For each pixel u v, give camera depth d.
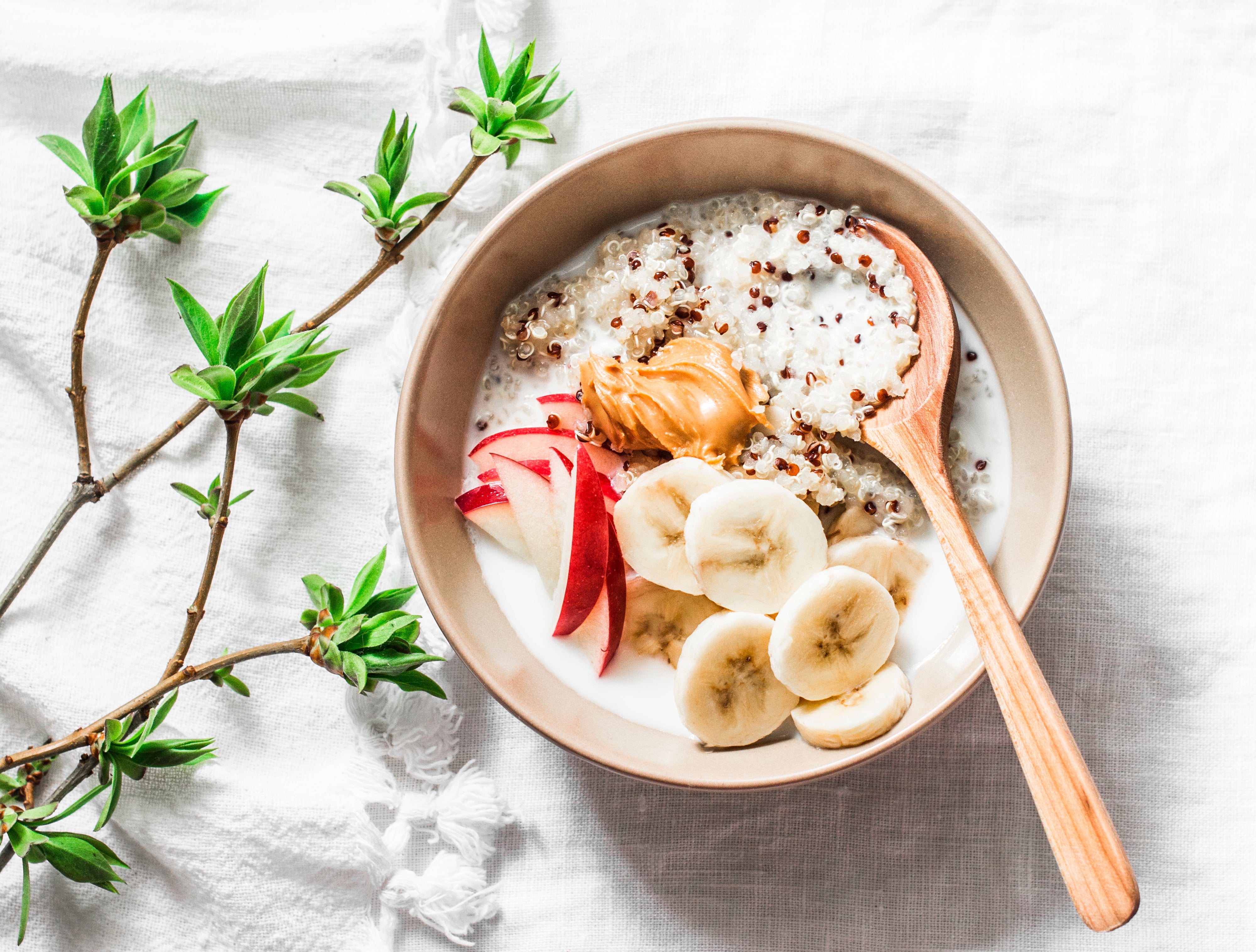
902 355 0.44
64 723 0.48
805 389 0.45
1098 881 0.40
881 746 0.41
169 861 0.48
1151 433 0.47
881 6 0.48
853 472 0.44
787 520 0.43
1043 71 0.48
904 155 0.48
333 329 0.49
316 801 0.47
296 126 0.49
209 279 0.49
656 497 0.44
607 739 0.44
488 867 0.48
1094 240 0.48
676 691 0.44
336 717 0.48
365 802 0.47
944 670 0.44
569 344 0.46
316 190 0.49
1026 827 0.47
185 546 0.49
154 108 0.47
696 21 0.49
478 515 0.46
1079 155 0.48
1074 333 0.48
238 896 0.48
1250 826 0.47
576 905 0.48
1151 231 0.48
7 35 0.49
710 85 0.48
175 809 0.48
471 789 0.47
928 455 0.43
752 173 0.46
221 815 0.48
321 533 0.48
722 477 0.44
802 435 0.44
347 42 0.49
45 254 0.49
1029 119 0.48
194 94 0.49
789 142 0.44
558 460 0.46
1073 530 0.47
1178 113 0.48
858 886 0.47
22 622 0.49
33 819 0.44
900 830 0.47
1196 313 0.48
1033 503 0.43
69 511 0.45
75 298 0.49
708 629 0.43
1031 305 0.43
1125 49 0.48
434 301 0.44
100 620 0.49
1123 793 0.47
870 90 0.48
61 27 0.49
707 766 0.44
